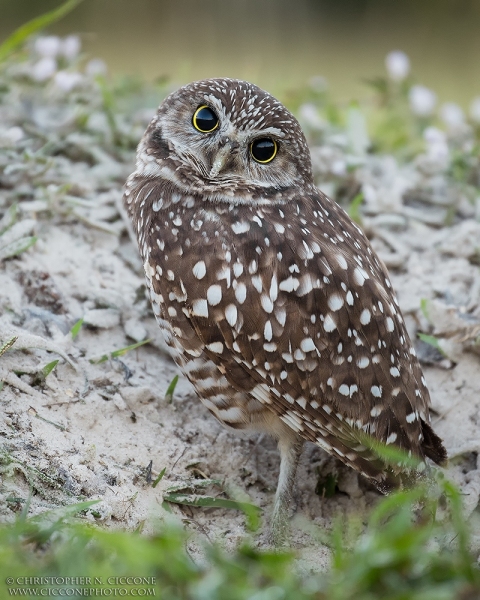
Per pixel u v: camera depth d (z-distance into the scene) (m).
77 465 7.78
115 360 8.89
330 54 22.59
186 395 9.00
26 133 11.09
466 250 10.45
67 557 6.02
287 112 8.63
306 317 7.91
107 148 11.34
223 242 8.09
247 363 8.00
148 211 8.55
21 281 9.12
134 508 7.74
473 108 13.41
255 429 8.40
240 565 6.20
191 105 8.64
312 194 8.77
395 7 25.02
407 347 8.31
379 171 12.02
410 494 6.50
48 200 9.91
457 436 8.99
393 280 10.30
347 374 7.92
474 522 8.21
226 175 8.48
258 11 23.89
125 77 13.93
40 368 8.30
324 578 6.30
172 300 8.16
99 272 9.70
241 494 8.34
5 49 10.98
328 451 8.09
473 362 9.41
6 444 7.62
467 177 11.82
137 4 22.97
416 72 21.83
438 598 5.74
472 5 24.73
